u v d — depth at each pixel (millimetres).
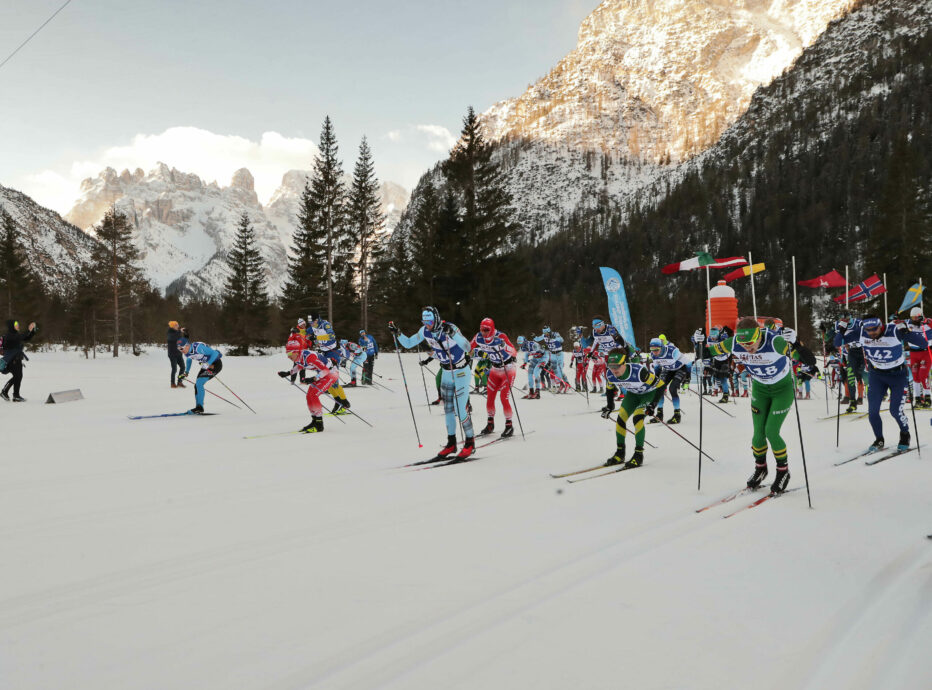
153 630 2523
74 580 3090
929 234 44938
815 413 10867
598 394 14383
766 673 2160
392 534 3873
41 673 2172
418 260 36031
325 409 11141
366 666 2219
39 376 19328
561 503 4680
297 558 3418
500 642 2400
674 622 2580
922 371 10602
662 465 6242
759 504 4648
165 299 80875
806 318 69375
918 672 2174
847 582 3045
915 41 194375
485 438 8016
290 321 43562
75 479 5465
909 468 5930
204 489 5105
